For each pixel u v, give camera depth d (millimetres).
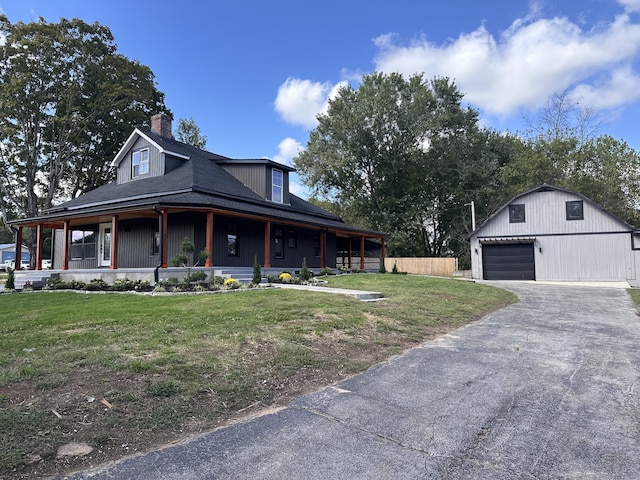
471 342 6680
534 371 5094
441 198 37062
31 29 26469
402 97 34125
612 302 12336
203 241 15461
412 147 34438
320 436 3252
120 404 3641
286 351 5488
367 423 3520
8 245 57312
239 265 16922
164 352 5090
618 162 32812
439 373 4973
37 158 29391
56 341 5520
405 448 3076
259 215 15188
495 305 11328
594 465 2865
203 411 3650
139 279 12914
